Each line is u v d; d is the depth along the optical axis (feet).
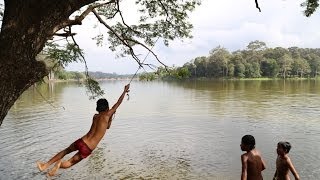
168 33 32.01
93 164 50.55
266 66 432.66
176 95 168.86
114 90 246.27
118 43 31.63
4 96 13.58
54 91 216.74
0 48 13.51
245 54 465.47
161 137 68.44
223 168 47.85
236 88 217.97
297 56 463.01
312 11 22.93
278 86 241.14
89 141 17.51
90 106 121.90
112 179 44.39
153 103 130.82
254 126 77.15
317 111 99.35
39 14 13.80
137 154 56.08
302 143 60.29
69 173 46.44
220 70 432.66
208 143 62.34
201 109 108.27
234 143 61.72
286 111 100.17
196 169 47.73
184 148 59.26
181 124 81.87
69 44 26.63
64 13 14.33
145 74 28.58
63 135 70.95
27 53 13.79
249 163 20.79
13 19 13.69
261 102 126.21
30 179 44.29
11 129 76.43
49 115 97.91
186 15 31.53
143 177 45.01
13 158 53.72
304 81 350.23
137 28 31.09
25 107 117.19
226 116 92.22
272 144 59.77
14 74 13.60
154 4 31.07
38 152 57.52
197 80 415.85
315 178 42.73
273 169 46.21
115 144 63.00
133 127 79.61
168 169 48.16
